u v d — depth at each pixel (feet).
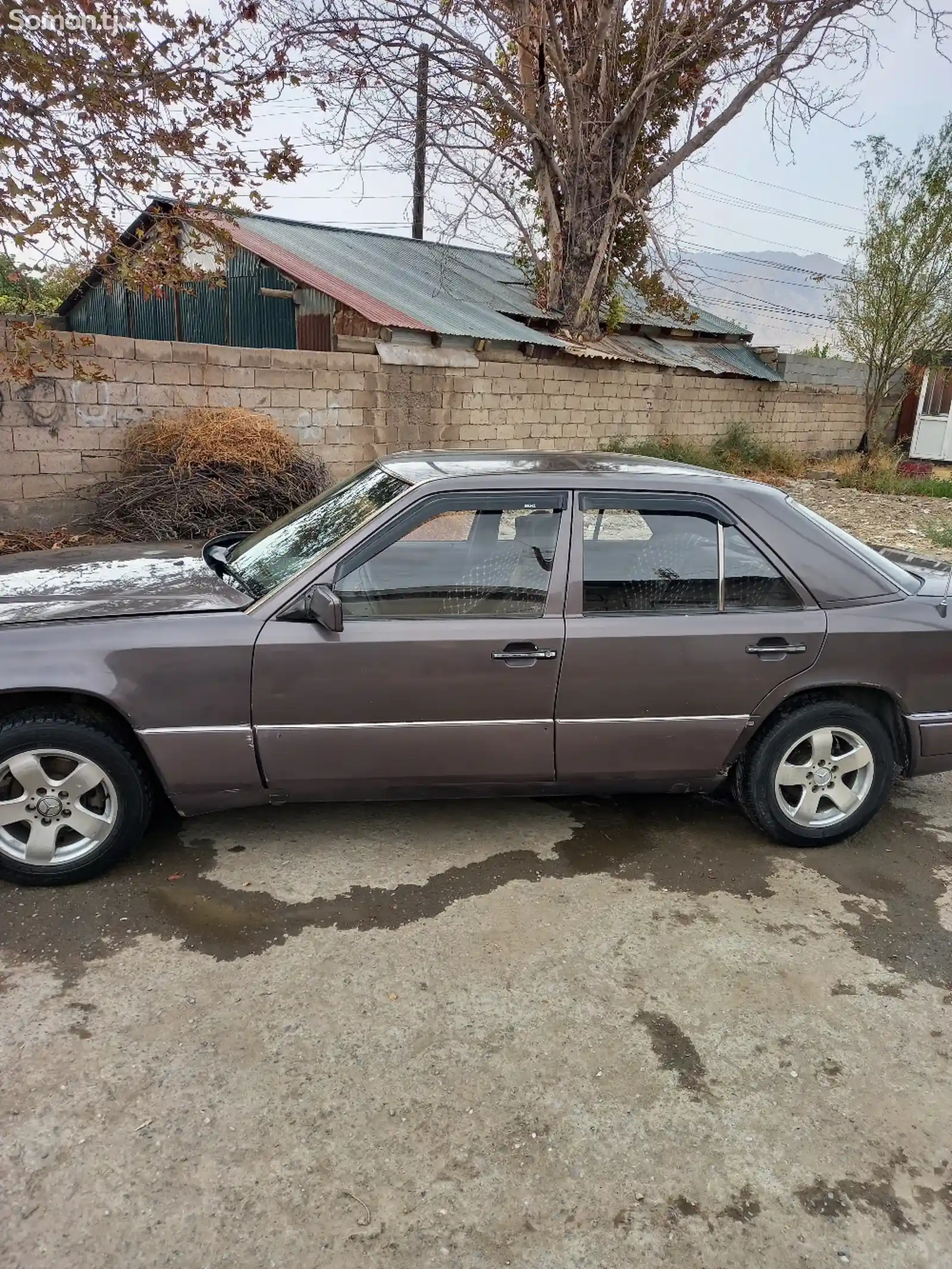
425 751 10.88
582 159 47.29
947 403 68.54
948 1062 8.28
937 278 57.26
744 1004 8.95
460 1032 8.38
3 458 24.43
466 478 11.08
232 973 9.12
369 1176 6.81
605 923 10.23
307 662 10.32
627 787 11.71
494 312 45.16
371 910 10.31
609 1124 7.39
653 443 51.16
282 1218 6.43
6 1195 6.54
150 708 10.13
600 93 46.01
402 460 12.79
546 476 11.23
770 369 62.39
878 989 9.27
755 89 44.55
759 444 60.13
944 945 10.07
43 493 25.31
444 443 38.55
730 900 10.82
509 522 11.02
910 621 11.50
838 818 12.05
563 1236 6.37
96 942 9.55
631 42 46.57
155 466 25.50
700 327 61.62
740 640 11.07
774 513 11.54
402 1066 7.93
